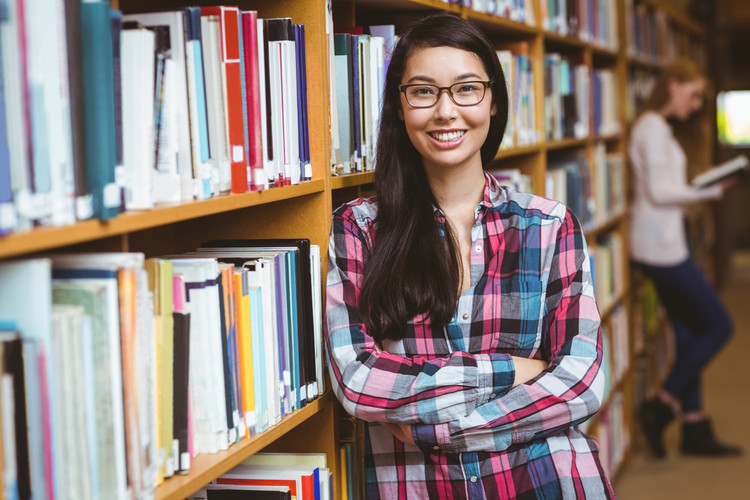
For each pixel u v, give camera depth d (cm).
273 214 170
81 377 100
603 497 146
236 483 152
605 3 391
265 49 145
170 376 121
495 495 146
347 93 177
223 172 132
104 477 104
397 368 143
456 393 142
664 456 420
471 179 156
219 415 131
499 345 152
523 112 263
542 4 284
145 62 112
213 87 129
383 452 154
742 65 1209
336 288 154
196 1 164
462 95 149
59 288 103
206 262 128
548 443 148
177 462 123
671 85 405
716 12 822
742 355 626
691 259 405
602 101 386
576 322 149
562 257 152
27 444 92
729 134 1223
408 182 157
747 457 414
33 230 92
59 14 96
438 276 150
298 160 158
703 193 390
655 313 490
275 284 149
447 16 152
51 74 95
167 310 120
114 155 104
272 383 147
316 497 157
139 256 111
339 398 149
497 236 154
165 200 121
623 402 406
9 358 90
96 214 103
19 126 90
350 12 195
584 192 341
